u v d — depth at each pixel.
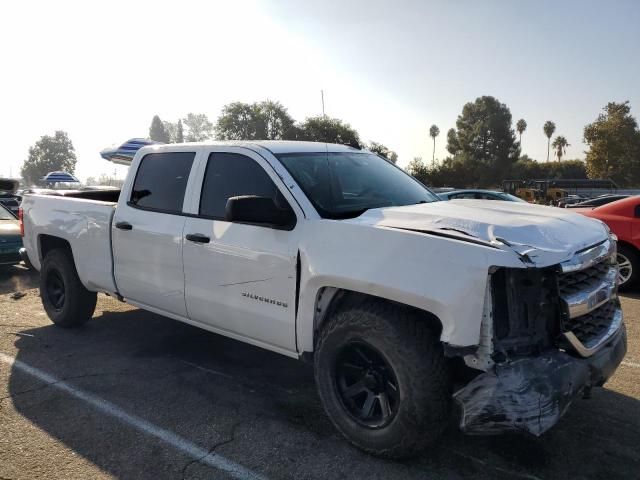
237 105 56.72
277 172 3.90
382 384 3.28
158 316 6.50
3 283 8.41
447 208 3.67
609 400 4.18
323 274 3.36
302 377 4.64
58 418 3.87
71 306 5.75
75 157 115.31
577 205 16.64
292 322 3.67
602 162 57.06
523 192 39.91
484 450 3.45
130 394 4.28
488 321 2.87
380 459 3.33
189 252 4.29
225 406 4.07
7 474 3.17
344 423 3.44
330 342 3.42
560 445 3.51
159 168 4.81
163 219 4.56
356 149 4.93
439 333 3.18
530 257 2.83
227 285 4.04
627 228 8.01
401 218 3.44
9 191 13.90
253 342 4.07
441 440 3.56
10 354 5.17
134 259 4.84
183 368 4.83
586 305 3.10
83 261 5.43
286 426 3.77
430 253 2.99
